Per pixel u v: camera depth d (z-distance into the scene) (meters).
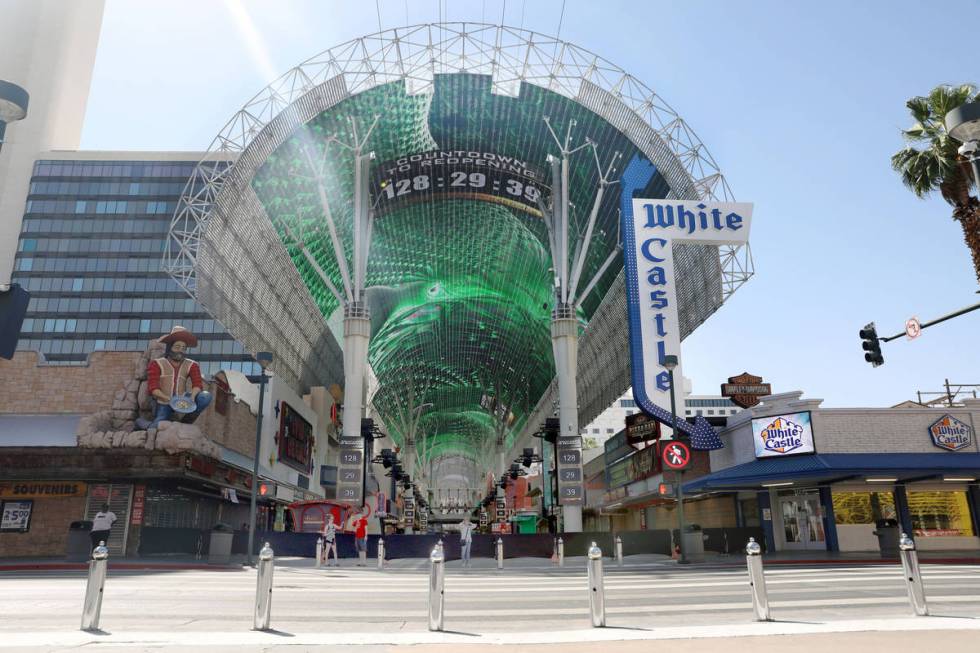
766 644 6.70
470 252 78.69
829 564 21.81
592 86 50.31
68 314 93.12
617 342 64.12
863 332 18.53
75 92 113.50
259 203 48.66
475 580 17.11
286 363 59.78
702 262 48.56
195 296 43.66
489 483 147.12
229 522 39.19
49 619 8.76
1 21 108.38
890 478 28.28
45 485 27.98
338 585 15.37
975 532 29.41
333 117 49.81
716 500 37.44
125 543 27.61
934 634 7.21
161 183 98.44
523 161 57.78
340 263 53.66
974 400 31.12
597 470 65.62
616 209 55.34
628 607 10.55
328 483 62.94
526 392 119.94
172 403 28.33
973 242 25.59
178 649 6.45
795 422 28.75
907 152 28.39
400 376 120.31
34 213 96.44
